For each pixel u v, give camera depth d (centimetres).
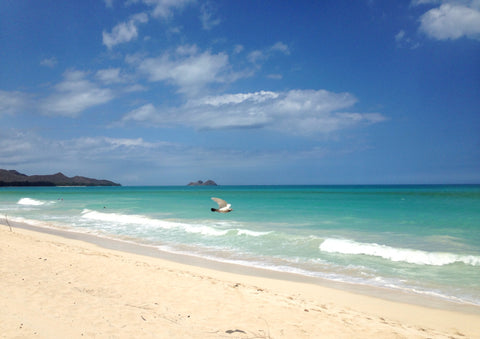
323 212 2859
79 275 930
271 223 2188
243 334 580
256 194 7181
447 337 598
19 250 1252
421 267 1127
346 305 786
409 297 847
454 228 1906
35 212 3175
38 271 955
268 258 1269
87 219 2569
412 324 674
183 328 596
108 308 679
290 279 1003
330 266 1151
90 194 7819
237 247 1465
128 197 6053
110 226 2159
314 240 1540
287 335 586
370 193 7106
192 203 4222
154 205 3897
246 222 2248
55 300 714
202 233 1820
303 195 6347
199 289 838
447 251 1330
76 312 651
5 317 611
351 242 1391
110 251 1391
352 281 986
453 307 777
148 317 641
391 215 2572
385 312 744
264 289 869
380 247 1302
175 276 952
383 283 965
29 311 646
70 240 1670
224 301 754
